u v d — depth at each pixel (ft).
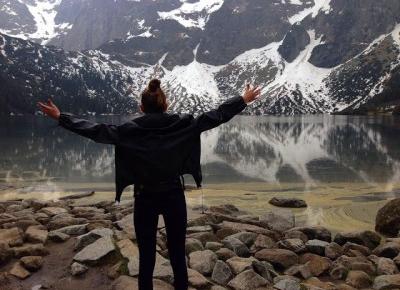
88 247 12.64
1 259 12.36
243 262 12.69
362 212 25.90
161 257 12.45
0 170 50.60
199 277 11.50
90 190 36.27
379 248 15.60
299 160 61.93
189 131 7.93
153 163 7.72
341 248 15.60
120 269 11.74
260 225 18.53
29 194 34.45
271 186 38.19
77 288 11.25
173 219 8.00
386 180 41.78
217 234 16.24
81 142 97.14
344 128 151.12
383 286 12.00
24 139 103.35
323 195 32.86
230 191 34.65
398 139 98.53
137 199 8.00
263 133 130.31
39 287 11.35
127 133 7.85
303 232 17.74
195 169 8.09
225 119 8.03
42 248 13.02
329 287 11.91
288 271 13.04
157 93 8.11
